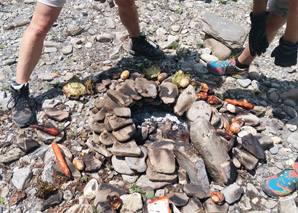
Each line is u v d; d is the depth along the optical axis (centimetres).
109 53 178
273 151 132
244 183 121
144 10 213
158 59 174
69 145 132
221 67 163
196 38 193
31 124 138
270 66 177
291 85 165
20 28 197
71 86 151
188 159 117
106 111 133
